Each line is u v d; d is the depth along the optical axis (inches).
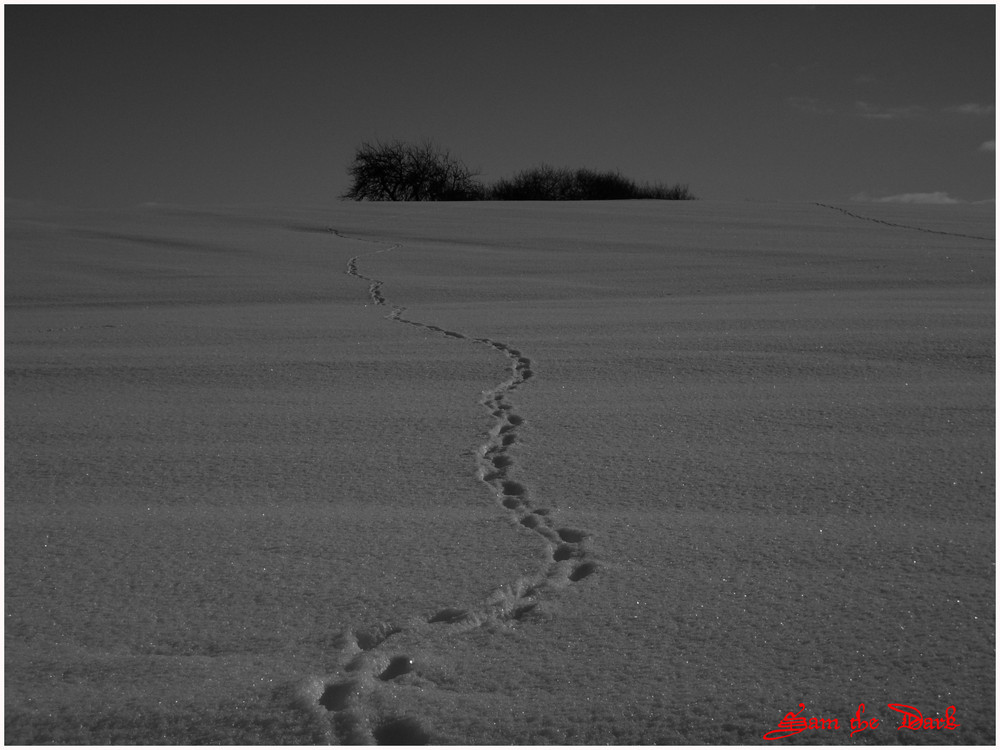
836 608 87.7
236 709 73.9
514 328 288.0
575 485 127.9
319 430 161.8
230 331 296.2
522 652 81.7
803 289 418.9
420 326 299.9
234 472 137.6
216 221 834.8
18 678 78.7
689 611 88.0
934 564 97.0
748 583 93.8
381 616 88.6
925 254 542.3
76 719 72.9
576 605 90.2
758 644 81.5
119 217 863.7
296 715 73.0
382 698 75.0
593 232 728.3
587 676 77.5
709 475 130.7
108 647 84.0
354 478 133.5
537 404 179.2
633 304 365.1
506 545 105.7
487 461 141.8
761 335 258.4
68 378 218.4
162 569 100.7
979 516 111.3
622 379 203.5
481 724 71.3
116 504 123.5
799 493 121.9
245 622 88.3
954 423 156.5
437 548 105.2
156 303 405.7
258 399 190.5
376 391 196.5
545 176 1777.8
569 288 438.9
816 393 183.8
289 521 115.3
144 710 73.9
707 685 75.4
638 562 100.0
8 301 418.3
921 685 74.2
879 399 176.4
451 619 88.2
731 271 495.5
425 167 1742.1
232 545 107.3
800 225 752.3
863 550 101.6
